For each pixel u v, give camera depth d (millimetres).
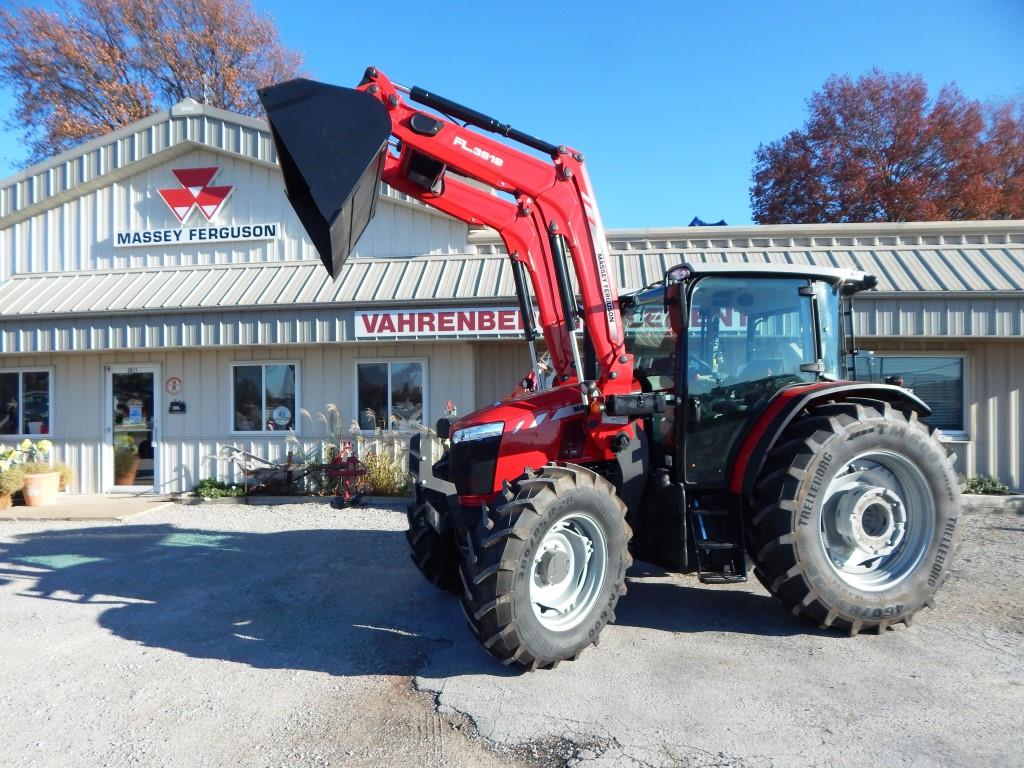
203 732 3541
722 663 4184
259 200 11859
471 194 4953
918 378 10039
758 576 4762
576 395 4918
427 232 11312
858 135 24922
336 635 4895
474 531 4340
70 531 8727
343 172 3902
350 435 10883
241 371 11266
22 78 24969
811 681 3902
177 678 4203
